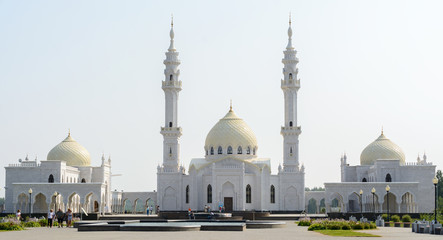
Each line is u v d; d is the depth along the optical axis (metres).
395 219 116.12
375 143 179.25
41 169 167.38
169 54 178.00
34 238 65.75
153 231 78.88
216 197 165.62
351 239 64.19
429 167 167.12
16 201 160.62
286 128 172.62
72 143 181.62
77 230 82.69
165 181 174.00
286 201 170.62
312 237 67.25
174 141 175.88
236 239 63.28
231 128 177.62
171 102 177.00
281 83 174.12
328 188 163.12
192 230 80.50
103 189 165.88
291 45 175.50
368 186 162.62
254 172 170.88
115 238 64.50
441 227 74.44
